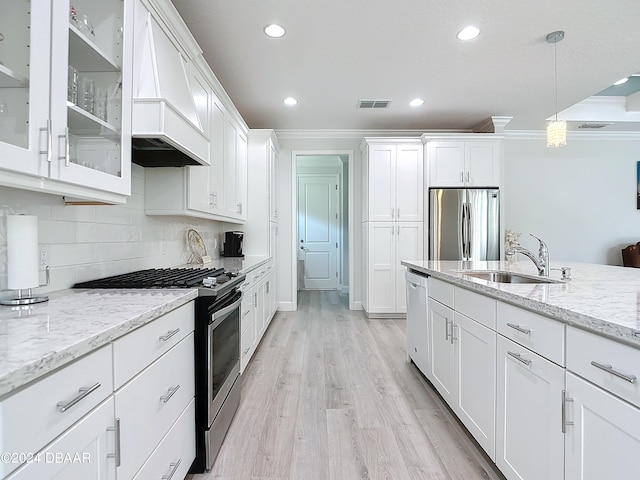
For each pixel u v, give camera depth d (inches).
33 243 48.8
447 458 69.6
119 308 45.6
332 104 163.3
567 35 106.8
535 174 214.1
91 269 68.0
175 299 52.7
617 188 216.1
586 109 190.9
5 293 49.0
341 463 68.2
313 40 108.3
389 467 67.0
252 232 167.0
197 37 106.4
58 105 42.8
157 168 88.0
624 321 37.0
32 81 39.1
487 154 179.6
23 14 39.0
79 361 32.3
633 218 216.7
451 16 96.9
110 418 37.1
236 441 75.5
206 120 99.3
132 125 63.7
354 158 207.9
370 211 184.2
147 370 45.3
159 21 72.1
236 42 109.3
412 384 104.6
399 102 161.2
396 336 154.3
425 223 182.1
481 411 67.5
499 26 101.7
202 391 64.2
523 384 53.7
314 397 96.2
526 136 212.5
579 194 215.5
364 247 196.7
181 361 57.3
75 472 31.7
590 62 123.9
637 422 34.2
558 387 45.6
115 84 58.6
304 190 285.7
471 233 177.2
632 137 214.4
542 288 61.4
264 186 166.6
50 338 32.4
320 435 77.9
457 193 177.3
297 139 207.6
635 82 178.1
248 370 115.3
